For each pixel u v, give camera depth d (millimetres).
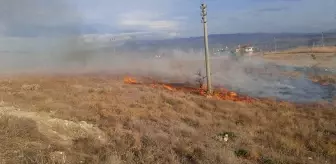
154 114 17719
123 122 14695
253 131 15531
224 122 17188
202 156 10375
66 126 12172
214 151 10703
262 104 25047
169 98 23766
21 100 17719
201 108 21922
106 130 12875
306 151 12773
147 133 12422
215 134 14172
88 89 26031
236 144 12516
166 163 9547
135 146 10742
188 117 17750
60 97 20203
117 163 8844
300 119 19000
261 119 18562
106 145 10609
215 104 23484
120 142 11039
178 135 12953
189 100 24641
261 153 11797
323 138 14906
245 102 26062
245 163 10500
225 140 13289
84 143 10539
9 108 14523
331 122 18328
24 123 10344
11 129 9609
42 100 18203
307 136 14953
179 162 9742
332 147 13430
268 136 14516
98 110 17016
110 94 24500
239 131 15148
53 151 9055
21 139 9305
